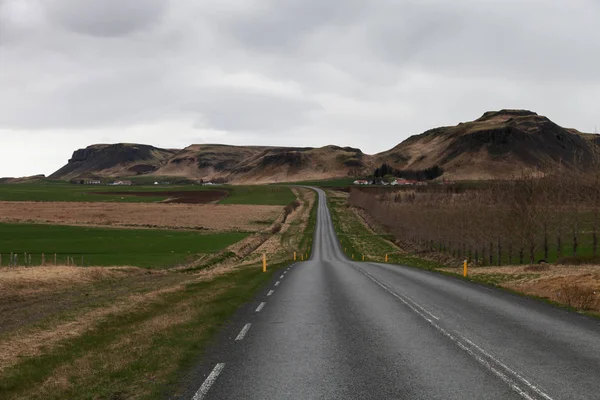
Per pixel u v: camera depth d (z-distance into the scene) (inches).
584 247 2596.0
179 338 439.8
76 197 6702.8
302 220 4995.1
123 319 589.3
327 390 288.5
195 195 7485.2
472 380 307.1
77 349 424.2
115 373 330.0
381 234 4279.0
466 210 2546.8
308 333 459.8
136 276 1280.8
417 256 2989.7
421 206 3503.9
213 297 741.3
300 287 882.1
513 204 2143.2
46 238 2608.3
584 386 295.1
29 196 6663.4
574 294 678.5
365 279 1053.8
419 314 571.8
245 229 3772.1
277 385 299.1
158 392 289.1
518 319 537.0
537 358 363.3
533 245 2004.2
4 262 1663.4
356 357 366.9
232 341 427.2
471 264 2402.8
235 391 288.5
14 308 741.9
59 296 866.8
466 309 611.8
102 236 2780.5
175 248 2321.6
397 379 309.9
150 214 4471.0
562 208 2001.7
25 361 386.0
